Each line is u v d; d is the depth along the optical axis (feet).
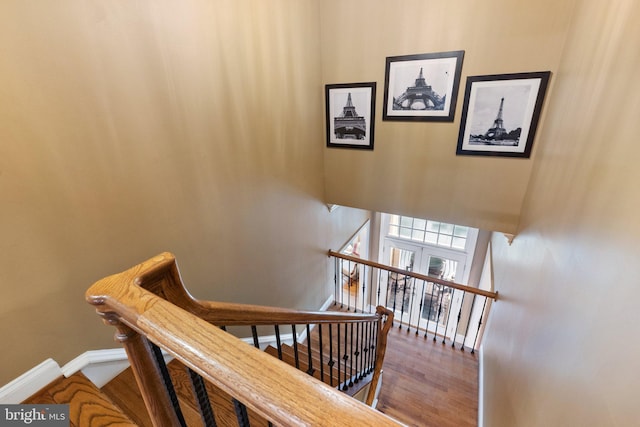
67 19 3.42
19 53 3.10
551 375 3.54
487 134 7.80
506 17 6.70
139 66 4.27
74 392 4.01
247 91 6.41
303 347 10.52
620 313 2.21
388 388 10.07
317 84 9.10
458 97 7.80
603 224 2.78
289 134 8.23
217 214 6.21
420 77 8.03
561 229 4.09
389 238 16.71
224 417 4.31
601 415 2.26
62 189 3.68
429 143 8.65
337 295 14.40
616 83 3.05
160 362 2.33
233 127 6.22
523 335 5.28
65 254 3.86
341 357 10.74
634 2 2.89
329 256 12.50
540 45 6.54
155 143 4.70
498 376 7.08
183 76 4.95
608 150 2.95
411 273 10.94
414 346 12.26
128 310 1.91
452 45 7.41
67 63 3.49
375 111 8.99
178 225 5.35
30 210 3.45
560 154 4.89
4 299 3.41
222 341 1.68
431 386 10.14
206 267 6.18
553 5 6.20
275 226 8.39
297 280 10.23
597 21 4.12
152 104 4.55
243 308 2.85
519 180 7.84
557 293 3.84
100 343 4.50
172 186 5.11
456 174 8.61
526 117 7.21
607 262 2.58
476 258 14.56
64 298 3.95
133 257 4.67
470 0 6.91
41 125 3.38
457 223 9.11
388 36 8.02
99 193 4.08
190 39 4.96
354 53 8.58
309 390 1.40
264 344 8.69
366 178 10.04
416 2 7.43
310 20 8.14
